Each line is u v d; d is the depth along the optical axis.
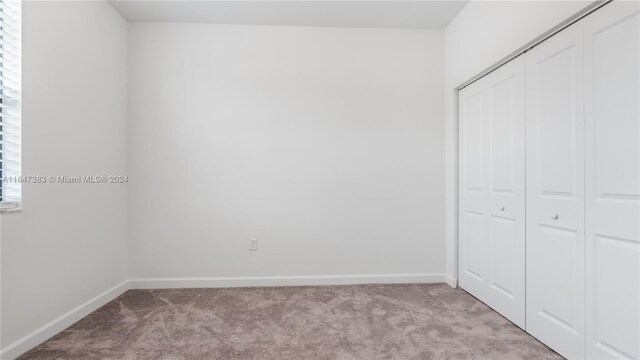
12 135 1.71
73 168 2.13
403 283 2.94
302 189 2.92
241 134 2.88
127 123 2.80
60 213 2.02
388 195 2.96
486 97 2.38
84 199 2.24
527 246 1.94
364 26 2.94
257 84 2.89
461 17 2.67
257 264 2.89
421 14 2.73
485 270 2.41
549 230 1.77
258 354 1.72
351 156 2.95
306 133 2.92
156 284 2.82
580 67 1.55
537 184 1.85
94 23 2.34
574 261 1.60
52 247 1.95
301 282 2.90
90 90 2.31
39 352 1.74
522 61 1.98
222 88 2.87
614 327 1.39
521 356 1.70
